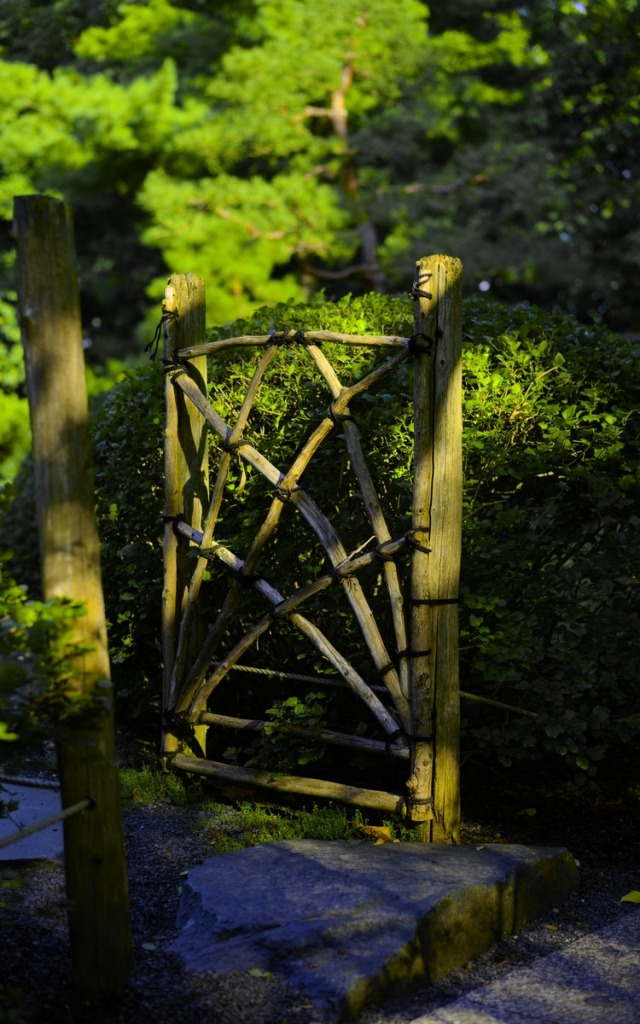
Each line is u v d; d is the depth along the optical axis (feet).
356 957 9.76
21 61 52.80
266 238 47.52
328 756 15.56
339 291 59.21
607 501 13.73
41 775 15.15
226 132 47.26
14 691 8.86
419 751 12.55
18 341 38.17
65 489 9.03
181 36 53.36
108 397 18.67
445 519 12.39
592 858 13.35
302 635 14.94
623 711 15.31
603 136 51.65
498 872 11.26
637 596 14.92
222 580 15.76
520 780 16.11
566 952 10.82
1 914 10.76
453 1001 9.82
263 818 13.75
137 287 59.06
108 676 9.27
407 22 48.01
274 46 47.78
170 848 12.96
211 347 14.37
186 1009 9.21
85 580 9.09
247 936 10.11
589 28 48.16
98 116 46.47
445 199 52.85
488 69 57.11
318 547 15.15
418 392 12.35
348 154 50.42
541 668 14.42
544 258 51.47
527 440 14.61
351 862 11.58
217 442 15.88
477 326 15.39
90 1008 9.15
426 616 12.45
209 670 15.48
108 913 9.26
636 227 55.77
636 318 58.90
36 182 50.01
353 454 13.15
